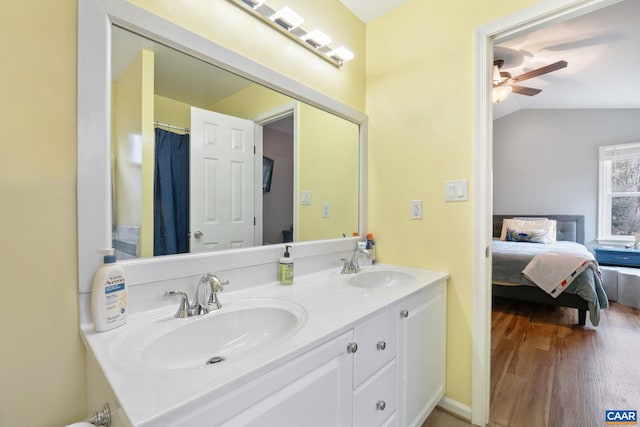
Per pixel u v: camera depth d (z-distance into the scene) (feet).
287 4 4.84
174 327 2.94
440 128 5.46
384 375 3.73
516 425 4.97
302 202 5.30
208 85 3.91
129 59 3.16
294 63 4.93
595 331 8.87
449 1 5.37
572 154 15.01
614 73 10.48
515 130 16.38
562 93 13.01
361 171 6.37
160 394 1.84
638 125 13.67
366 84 6.53
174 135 3.63
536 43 8.82
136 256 3.26
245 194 4.46
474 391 5.04
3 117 2.50
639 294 10.94
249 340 3.40
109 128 2.98
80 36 2.80
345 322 3.05
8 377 2.55
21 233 2.58
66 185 2.78
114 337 2.67
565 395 5.76
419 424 4.55
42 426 2.69
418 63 5.75
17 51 2.55
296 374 2.51
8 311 2.54
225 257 3.94
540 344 8.02
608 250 12.75
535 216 15.56
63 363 2.78
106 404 2.13
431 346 4.87
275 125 4.84
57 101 2.73
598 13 7.29
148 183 3.37
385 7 6.09
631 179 13.62
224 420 2.00
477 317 5.00
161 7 3.34
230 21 4.00
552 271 9.46
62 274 2.76
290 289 4.28
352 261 5.54
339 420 3.01
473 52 5.06
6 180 2.52
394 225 6.11
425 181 5.65
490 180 5.03
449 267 5.35
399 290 4.24
